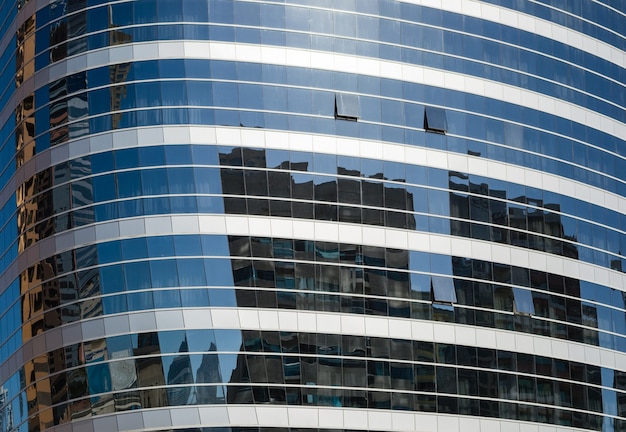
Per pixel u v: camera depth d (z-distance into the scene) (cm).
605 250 10844
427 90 10238
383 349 9419
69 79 9825
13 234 10112
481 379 9725
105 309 9181
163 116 9525
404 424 9325
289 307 9250
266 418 8962
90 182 9494
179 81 9606
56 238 9538
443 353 9625
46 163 9769
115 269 9238
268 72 9769
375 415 9262
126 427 8906
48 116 9875
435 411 9469
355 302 9444
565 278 10450
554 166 10694
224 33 9781
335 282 9425
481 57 10569
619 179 11181
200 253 9212
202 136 9481
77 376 9169
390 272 9625
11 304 10044
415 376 9469
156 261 9194
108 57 9738
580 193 10800
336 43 10044
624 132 11369
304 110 9762
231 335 9069
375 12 10244
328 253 9475
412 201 9881
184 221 9275
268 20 9906
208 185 9381
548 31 11044
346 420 9162
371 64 10100
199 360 8988
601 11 11512
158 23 9750
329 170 9675
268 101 9700
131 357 9038
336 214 9594
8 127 10438
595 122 11131
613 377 10525
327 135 9762
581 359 10331
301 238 9438
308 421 9062
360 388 9269
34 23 10238
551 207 10562
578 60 11181
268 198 9450
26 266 9806
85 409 9075
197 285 9150
